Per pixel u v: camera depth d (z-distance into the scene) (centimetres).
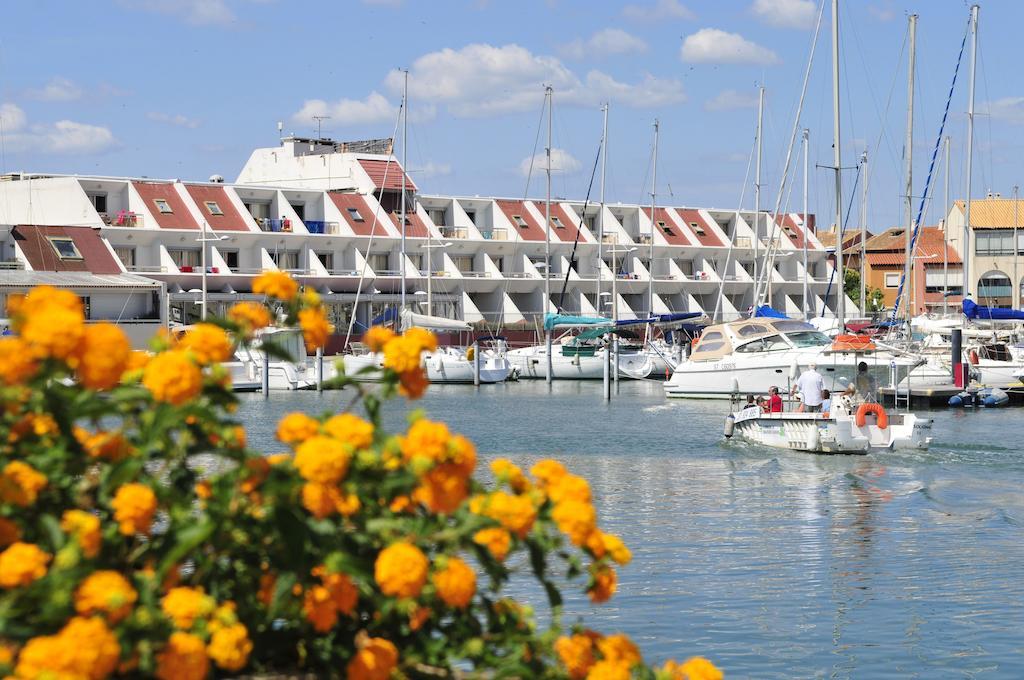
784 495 2295
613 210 9306
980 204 10294
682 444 3164
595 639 508
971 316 5497
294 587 473
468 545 482
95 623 383
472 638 495
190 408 445
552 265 8612
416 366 514
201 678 410
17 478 437
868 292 10425
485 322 7744
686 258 9275
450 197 8544
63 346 432
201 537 437
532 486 516
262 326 517
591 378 6300
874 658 1238
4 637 412
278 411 4200
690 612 1407
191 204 7319
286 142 8925
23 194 7138
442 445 469
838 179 4391
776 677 1178
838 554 1734
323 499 448
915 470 2619
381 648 471
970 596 1480
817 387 3056
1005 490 2328
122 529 436
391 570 442
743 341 4684
